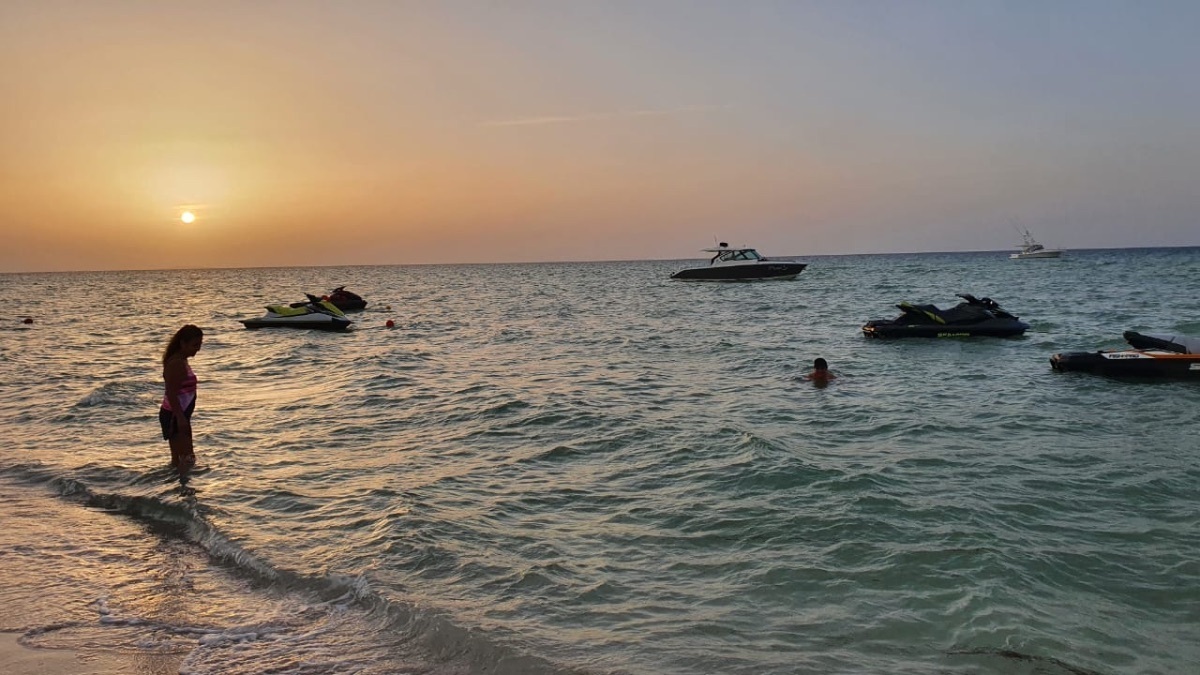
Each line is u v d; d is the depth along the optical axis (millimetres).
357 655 5043
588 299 54469
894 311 35344
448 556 6574
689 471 9234
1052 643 5031
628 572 6270
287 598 5977
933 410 12719
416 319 38062
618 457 10023
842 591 5840
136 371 19734
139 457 10391
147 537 7457
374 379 17422
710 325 30250
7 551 7098
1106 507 7711
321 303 32938
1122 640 5090
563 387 15758
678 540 6980
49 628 5555
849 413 12570
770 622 5355
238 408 14141
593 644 5039
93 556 6957
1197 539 6824
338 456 10320
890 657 4863
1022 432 11086
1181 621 5367
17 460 10383
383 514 7699
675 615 5473
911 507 7691
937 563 6305
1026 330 23094
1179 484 8438
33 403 15016
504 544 6902
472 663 4875
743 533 7113
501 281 106875
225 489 8742
